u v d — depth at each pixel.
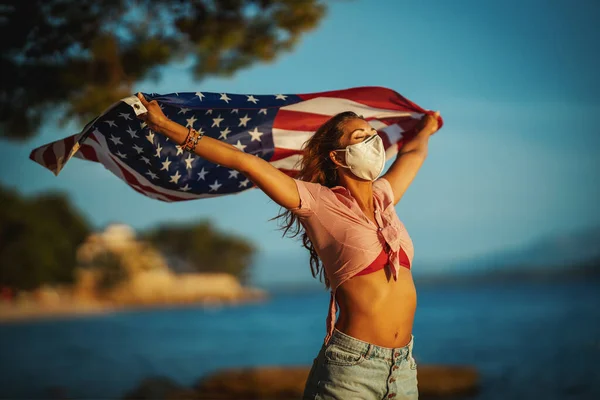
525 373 15.77
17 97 6.80
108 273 104.19
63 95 6.90
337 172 3.03
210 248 130.88
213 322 62.44
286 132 3.81
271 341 37.25
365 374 2.74
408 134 4.08
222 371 12.99
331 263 2.84
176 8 6.90
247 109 3.69
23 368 22.39
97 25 6.74
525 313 51.03
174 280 119.06
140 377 19.33
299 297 156.88
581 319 39.19
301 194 2.82
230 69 7.29
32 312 74.25
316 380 2.81
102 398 14.45
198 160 3.67
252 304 118.69
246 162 2.75
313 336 41.00
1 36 6.41
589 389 12.97
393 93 4.02
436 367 13.37
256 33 7.12
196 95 3.36
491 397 11.98
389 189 3.21
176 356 27.94
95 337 41.66
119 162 3.64
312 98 3.80
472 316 51.47
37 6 6.43
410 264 2.98
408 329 2.89
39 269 67.19
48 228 70.62
